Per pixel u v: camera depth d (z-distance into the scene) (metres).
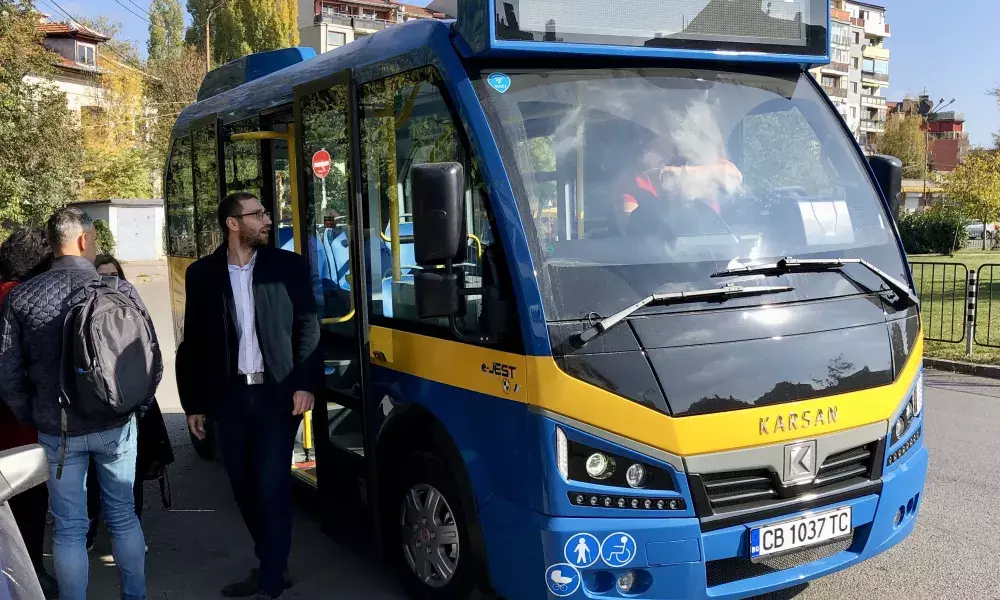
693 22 3.74
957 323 12.20
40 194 20.38
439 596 3.85
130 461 3.75
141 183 38.56
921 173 81.62
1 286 4.22
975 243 40.06
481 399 3.38
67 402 3.49
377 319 4.12
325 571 4.59
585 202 3.40
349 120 4.27
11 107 19.50
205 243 6.50
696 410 3.08
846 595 4.08
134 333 3.54
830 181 3.96
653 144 3.61
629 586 3.15
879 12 105.75
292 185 5.36
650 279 3.27
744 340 3.23
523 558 3.20
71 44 43.88
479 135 3.36
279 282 4.03
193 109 7.06
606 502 3.06
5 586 2.13
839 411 3.32
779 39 3.93
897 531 3.61
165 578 4.55
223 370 4.04
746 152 3.81
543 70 3.55
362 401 4.21
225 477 6.37
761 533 3.17
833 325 3.43
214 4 54.53
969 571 4.32
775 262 3.49
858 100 104.25
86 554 3.69
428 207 3.08
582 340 3.05
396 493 4.17
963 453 6.39
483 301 3.35
